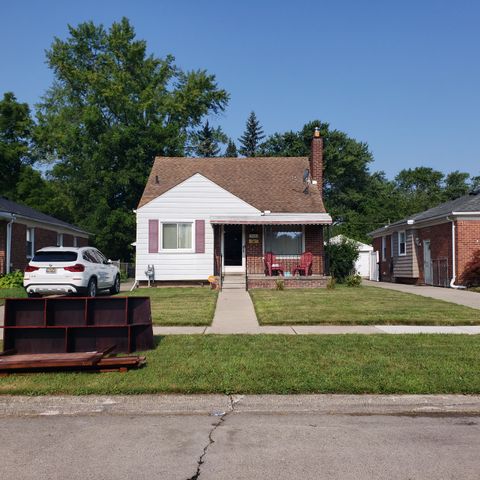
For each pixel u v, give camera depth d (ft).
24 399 20.42
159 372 23.22
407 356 25.85
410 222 82.33
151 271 70.85
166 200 71.67
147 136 127.85
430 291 63.26
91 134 140.05
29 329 26.81
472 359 25.22
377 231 105.60
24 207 87.15
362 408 19.83
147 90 146.82
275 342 29.58
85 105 155.22
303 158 90.12
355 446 15.92
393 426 17.89
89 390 20.93
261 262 73.05
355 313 40.11
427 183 250.16
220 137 196.65
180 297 53.06
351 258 76.69
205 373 22.93
